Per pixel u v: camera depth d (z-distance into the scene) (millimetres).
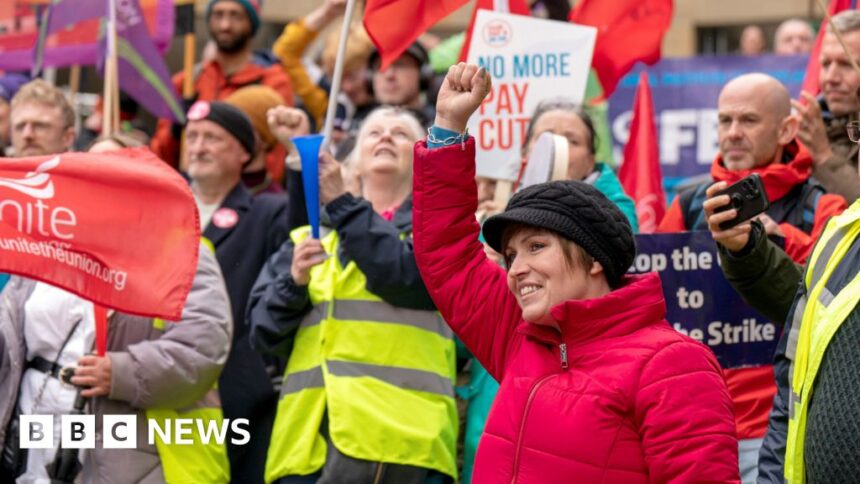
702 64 11617
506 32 8438
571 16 9336
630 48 9156
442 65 12172
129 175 6906
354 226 7227
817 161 7852
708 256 7191
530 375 5336
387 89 10672
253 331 7414
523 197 5387
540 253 5328
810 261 5137
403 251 7227
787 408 5352
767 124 7672
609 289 5430
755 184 5770
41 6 12484
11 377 7430
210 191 8781
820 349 4875
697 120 11617
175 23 11539
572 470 5137
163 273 6883
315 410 7227
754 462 7191
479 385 7645
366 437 7086
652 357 5168
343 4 11414
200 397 7465
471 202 5703
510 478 5242
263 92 9922
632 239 5402
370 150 7809
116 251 6863
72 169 6863
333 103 7258
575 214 5297
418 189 5703
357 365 7238
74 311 7430
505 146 8367
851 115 8312
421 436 7160
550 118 7945
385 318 7301
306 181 7102
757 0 18016
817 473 4801
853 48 8258
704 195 7879
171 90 10461
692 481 5023
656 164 9047
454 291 5672
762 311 6105
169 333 7379
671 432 5066
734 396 7223
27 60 12516
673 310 7168
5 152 10203
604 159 10336
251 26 11148
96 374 7184
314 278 7449
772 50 18094
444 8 7758
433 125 5691
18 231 6754
